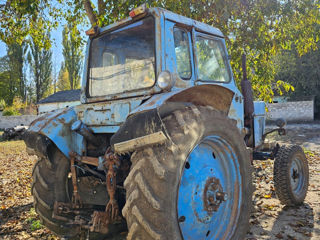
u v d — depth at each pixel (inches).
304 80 1058.7
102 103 116.7
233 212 106.7
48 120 121.1
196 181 97.7
